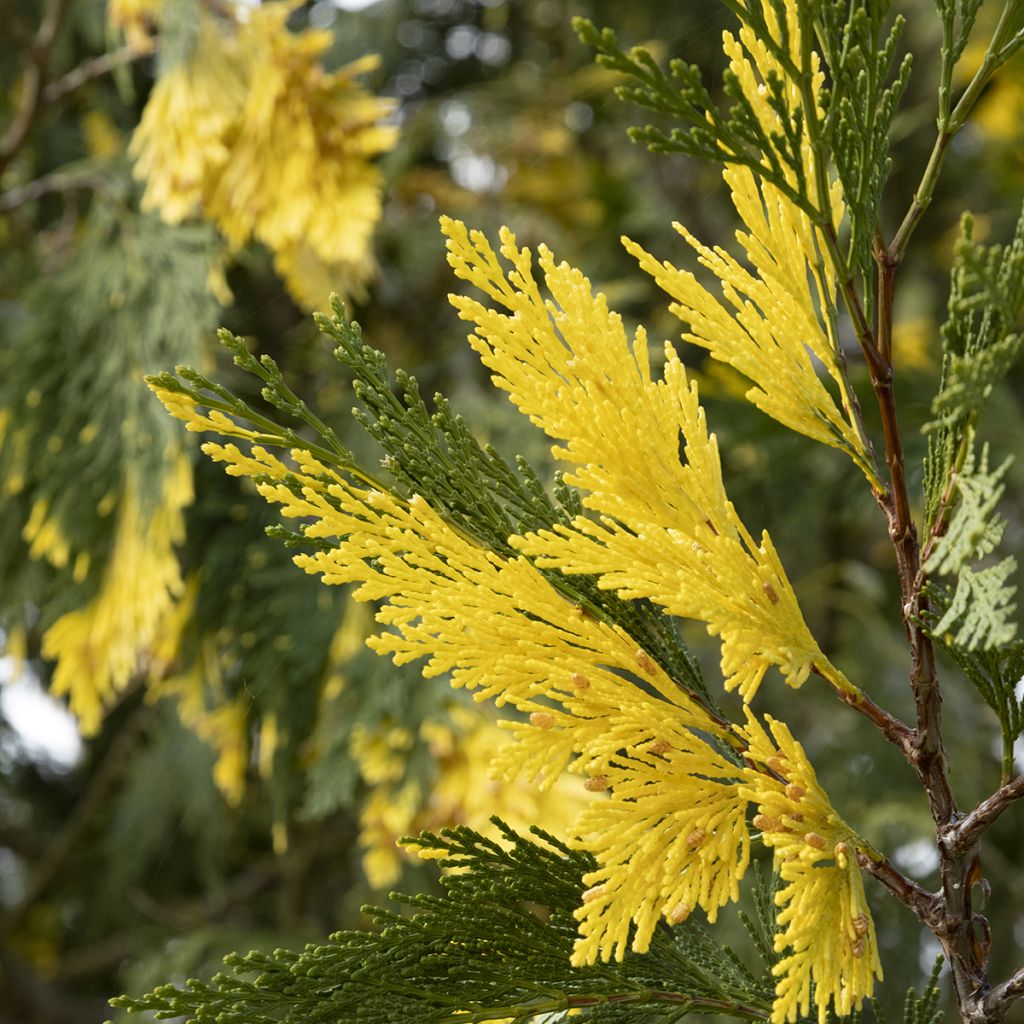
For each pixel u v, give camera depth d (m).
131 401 2.69
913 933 3.26
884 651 3.90
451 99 4.20
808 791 0.87
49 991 4.37
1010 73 3.83
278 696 2.77
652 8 4.33
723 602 0.85
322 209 2.70
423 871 3.18
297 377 2.98
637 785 0.87
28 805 5.27
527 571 0.93
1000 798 0.88
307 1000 0.91
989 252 0.72
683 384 0.94
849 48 0.80
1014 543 3.65
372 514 0.92
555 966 0.96
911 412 2.71
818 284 0.92
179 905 4.68
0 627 3.47
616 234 4.09
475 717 2.47
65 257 3.53
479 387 3.24
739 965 1.07
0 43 3.99
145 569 2.59
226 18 2.81
